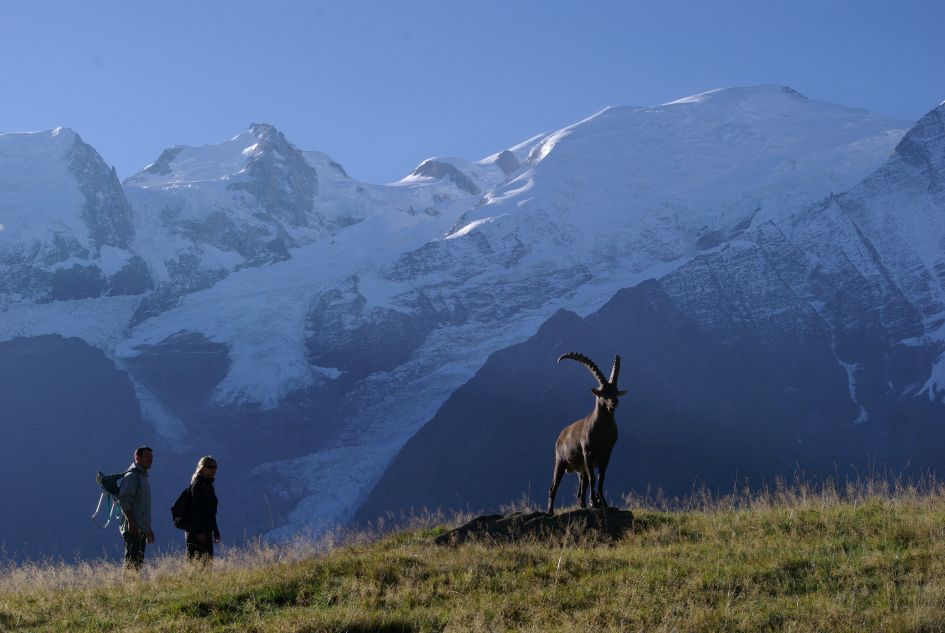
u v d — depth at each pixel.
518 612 11.59
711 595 11.60
